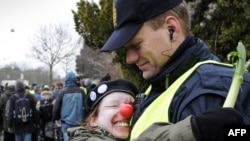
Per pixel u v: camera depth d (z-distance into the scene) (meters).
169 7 1.84
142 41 1.84
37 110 10.58
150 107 1.86
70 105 8.50
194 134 1.45
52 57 35.69
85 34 9.71
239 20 7.07
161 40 1.83
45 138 10.66
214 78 1.70
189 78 1.77
